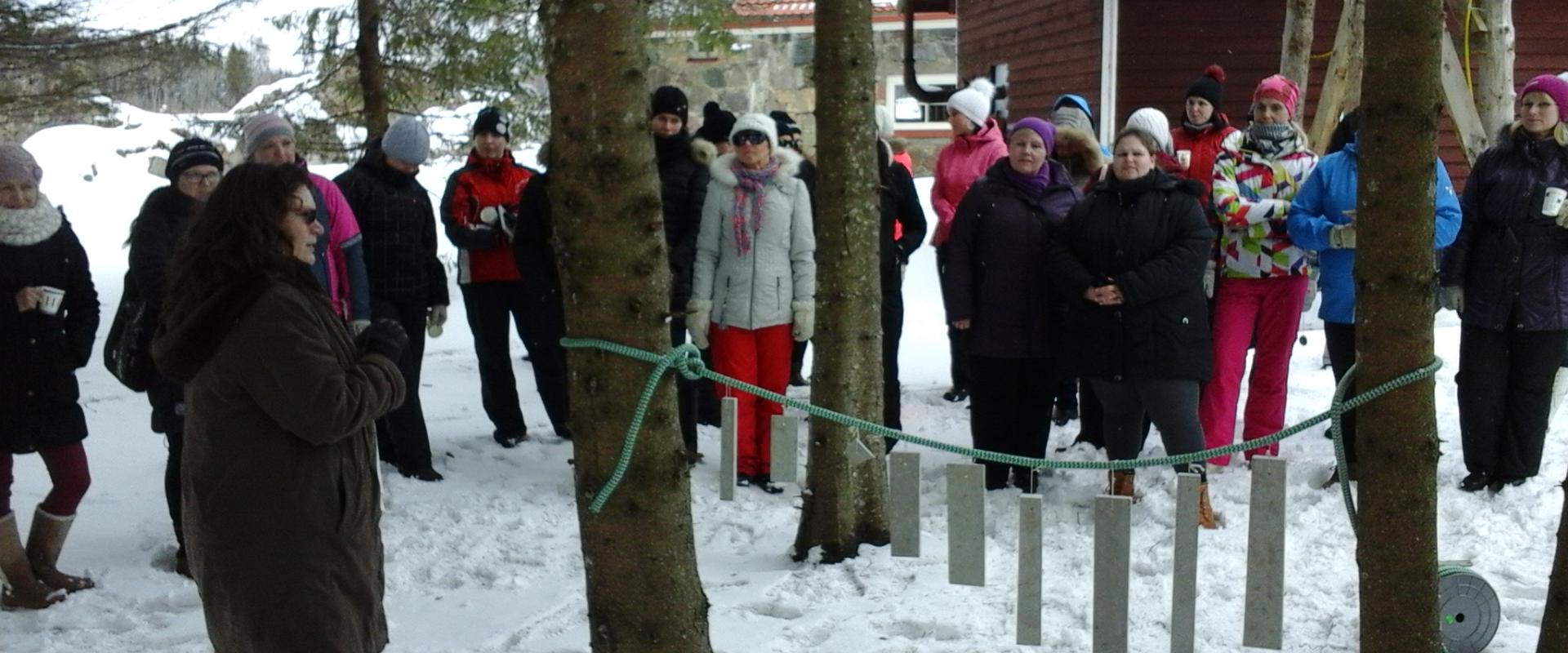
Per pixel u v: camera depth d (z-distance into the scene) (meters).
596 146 2.94
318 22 9.82
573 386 3.09
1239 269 5.96
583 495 3.12
